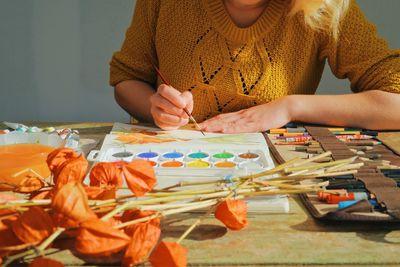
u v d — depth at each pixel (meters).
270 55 1.36
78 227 0.53
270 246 0.66
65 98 2.79
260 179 0.79
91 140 1.14
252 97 1.37
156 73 1.54
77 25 2.71
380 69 1.33
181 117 1.17
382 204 0.75
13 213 0.57
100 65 2.75
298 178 0.76
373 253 0.64
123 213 0.60
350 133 1.19
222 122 1.21
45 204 0.56
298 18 1.35
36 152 0.94
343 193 0.80
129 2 2.69
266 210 0.76
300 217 0.75
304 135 1.16
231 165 0.93
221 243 0.66
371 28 1.40
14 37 2.72
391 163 0.95
